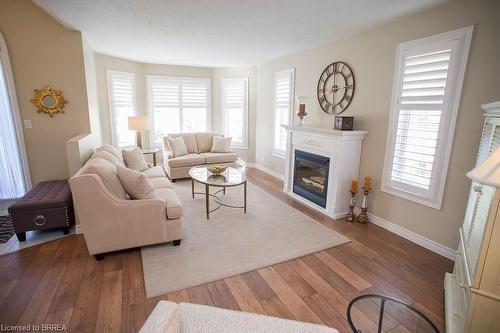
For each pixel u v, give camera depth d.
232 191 4.73
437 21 2.63
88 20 3.19
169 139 5.54
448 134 2.61
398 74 3.03
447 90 2.58
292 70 4.96
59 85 3.64
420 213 2.93
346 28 3.34
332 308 2.00
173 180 5.28
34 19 3.42
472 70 2.39
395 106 3.09
